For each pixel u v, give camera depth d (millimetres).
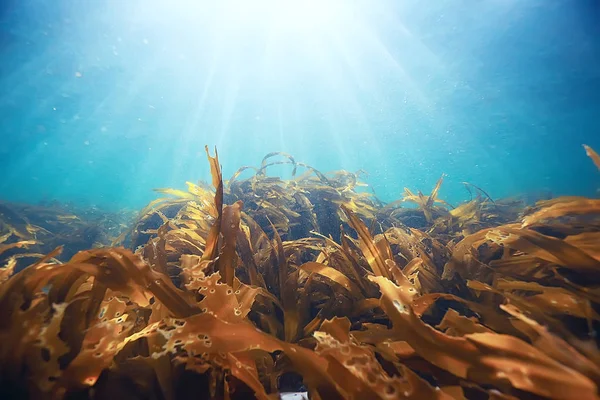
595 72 16297
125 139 30938
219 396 794
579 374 603
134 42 20938
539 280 1336
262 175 4699
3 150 27047
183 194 3645
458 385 772
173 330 728
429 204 3789
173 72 25312
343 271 1735
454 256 1611
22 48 17328
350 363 663
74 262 989
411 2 16875
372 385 638
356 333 998
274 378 935
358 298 1383
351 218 1473
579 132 23797
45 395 680
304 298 1400
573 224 1619
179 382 820
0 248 1369
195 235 2111
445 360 718
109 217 6980
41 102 22891
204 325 751
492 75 18953
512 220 3539
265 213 3057
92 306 930
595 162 1299
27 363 702
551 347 689
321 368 710
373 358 693
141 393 805
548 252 1207
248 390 794
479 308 1093
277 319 1354
